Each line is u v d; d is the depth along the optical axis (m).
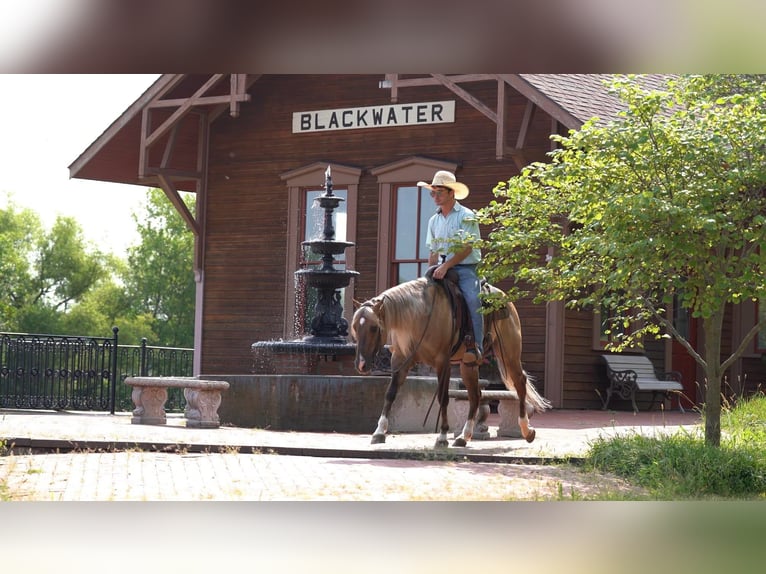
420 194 20.05
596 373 19.09
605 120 16.97
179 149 22.83
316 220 21.11
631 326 19.56
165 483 7.96
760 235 8.85
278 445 10.45
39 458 9.55
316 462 9.42
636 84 9.47
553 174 9.58
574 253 9.80
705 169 9.09
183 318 69.12
